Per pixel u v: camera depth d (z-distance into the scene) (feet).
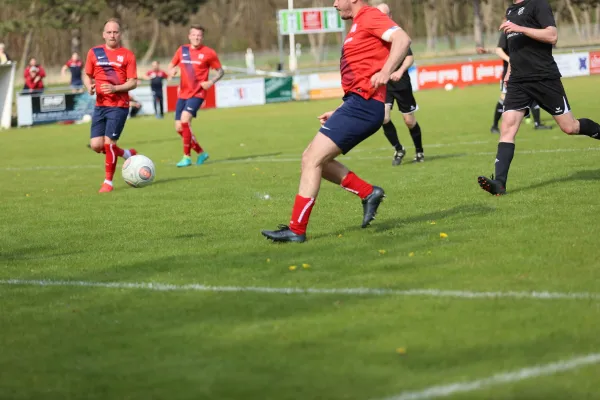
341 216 58.65
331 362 28.53
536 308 33.19
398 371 27.25
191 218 62.49
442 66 265.75
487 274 39.14
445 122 147.74
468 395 24.91
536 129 123.34
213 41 636.89
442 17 584.81
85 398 26.78
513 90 61.82
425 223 53.57
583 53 268.41
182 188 81.20
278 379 27.30
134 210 68.49
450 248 45.34
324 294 37.50
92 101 222.89
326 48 591.78
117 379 28.32
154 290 40.42
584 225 49.26
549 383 25.53
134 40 603.26
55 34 508.12
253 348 30.58
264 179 85.15
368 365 27.96
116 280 43.14
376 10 47.65
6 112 207.41
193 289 40.11
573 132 62.08
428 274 39.99
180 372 28.60
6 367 30.17
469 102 195.62
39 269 47.06
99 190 83.10
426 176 78.38
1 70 205.87
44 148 143.54
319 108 220.02
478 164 85.20
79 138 163.94
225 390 26.66
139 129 182.29
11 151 139.33
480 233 48.96
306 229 54.03
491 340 29.68
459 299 35.17
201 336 32.48
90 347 31.99
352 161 97.76
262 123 175.94
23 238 57.67
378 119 47.80
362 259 44.21
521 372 26.48
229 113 216.74
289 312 34.96
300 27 328.08
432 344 29.66
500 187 62.08
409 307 34.47
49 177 98.99
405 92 88.58
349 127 47.65
